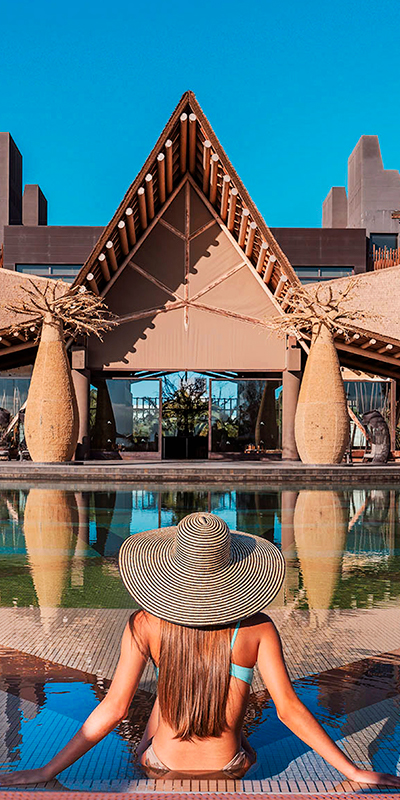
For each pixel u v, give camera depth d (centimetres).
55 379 1672
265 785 181
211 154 1748
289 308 1956
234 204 1838
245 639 171
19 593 457
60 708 251
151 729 194
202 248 2003
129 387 2148
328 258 2994
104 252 1781
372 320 2092
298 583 504
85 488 1338
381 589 484
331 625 381
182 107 1678
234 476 1470
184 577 163
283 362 1997
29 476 1464
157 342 2000
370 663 311
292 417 1989
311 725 174
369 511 979
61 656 316
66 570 541
